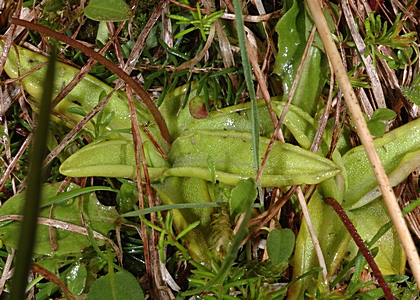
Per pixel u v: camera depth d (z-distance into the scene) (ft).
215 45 0.79
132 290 0.69
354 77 0.77
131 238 0.76
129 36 0.81
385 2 0.81
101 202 0.78
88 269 0.73
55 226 0.73
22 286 0.39
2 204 0.76
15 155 0.78
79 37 0.81
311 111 0.76
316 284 0.71
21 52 0.75
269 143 0.71
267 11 0.81
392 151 0.74
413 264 0.65
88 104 0.75
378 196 0.74
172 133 0.76
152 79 0.79
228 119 0.75
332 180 0.72
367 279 0.73
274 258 0.68
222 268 0.58
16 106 0.79
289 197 0.73
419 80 0.79
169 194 0.73
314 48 0.75
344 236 0.72
